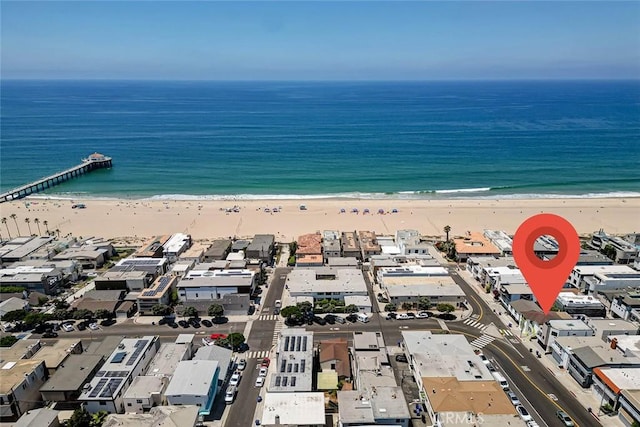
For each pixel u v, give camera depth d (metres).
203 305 116.75
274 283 135.75
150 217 196.38
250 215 198.38
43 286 127.12
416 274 132.62
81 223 189.50
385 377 83.56
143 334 108.62
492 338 105.50
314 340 104.69
